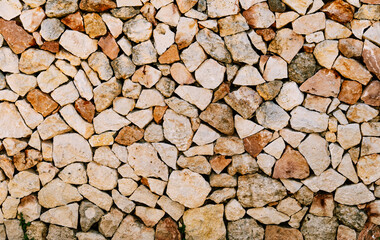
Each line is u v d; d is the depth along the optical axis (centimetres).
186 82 250
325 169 256
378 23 240
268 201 260
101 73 249
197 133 254
